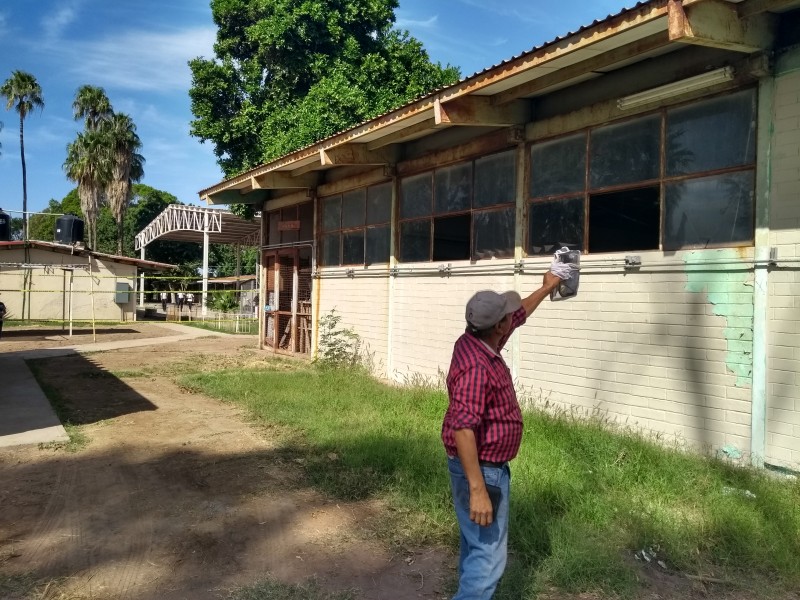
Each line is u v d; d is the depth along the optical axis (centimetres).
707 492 488
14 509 483
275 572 386
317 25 1930
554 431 646
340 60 1902
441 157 945
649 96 629
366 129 913
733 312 573
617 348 678
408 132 926
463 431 266
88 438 683
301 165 1162
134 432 709
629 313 666
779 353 538
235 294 3622
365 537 434
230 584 371
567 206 750
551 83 694
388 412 766
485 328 284
